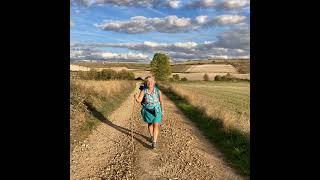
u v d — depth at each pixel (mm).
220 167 7781
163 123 14547
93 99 18516
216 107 17297
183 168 7730
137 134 11758
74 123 11859
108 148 9586
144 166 7887
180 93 30828
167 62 65312
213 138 10969
